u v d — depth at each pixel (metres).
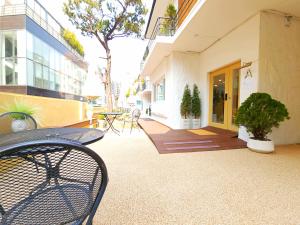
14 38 10.23
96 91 14.51
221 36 5.62
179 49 6.88
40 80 11.70
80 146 0.92
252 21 4.41
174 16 6.66
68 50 16.05
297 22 4.45
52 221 0.91
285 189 2.16
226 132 5.39
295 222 1.56
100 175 1.04
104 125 8.30
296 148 4.14
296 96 4.54
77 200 0.99
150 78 13.07
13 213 0.85
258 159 3.32
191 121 7.02
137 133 6.69
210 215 1.67
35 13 11.49
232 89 5.53
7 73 10.28
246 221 1.58
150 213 1.70
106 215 1.67
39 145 0.82
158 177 2.55
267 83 4.27
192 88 7.14
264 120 3.62
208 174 2.64
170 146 4.23
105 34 10.25
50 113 5.75
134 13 9.82
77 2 9.22
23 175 0.88
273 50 4.29
